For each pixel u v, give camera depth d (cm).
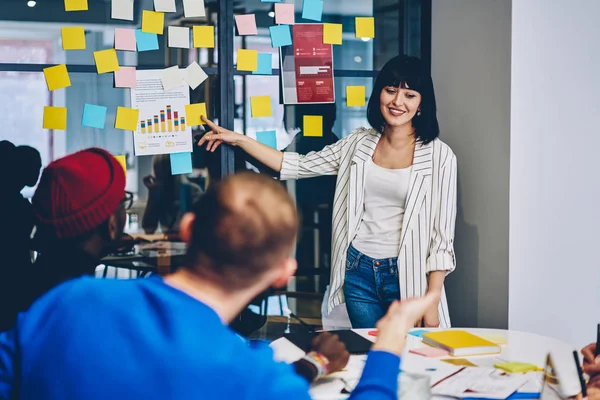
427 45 352
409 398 158
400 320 130
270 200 110
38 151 312
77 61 315
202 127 327
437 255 299
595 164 321
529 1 305
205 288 109
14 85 310
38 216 167
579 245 321
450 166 300
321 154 323
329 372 170
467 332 224
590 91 319
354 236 306
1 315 188
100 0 316
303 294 343
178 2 323
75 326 104
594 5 317
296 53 338
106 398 99
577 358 173
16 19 309
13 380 109
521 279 310
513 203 307
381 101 297
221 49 327
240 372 100
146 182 323
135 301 106
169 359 99
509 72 304
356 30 344
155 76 322
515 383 175
